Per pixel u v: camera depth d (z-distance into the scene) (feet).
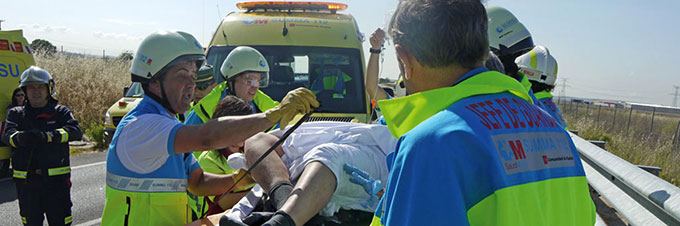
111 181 6.88
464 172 3.48
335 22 19.39
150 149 6.38
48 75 14.85
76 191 21.03
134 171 6.66
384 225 3.85
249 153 6.41
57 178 14.38
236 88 12.17
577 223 4.11
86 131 35.60
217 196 8.58
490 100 3.97
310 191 5.34
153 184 6.70
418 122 4.05
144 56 6.73
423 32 4.00
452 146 3.49
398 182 3.64
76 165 26.43
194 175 7.89
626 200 9.08
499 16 8.70
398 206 3.59
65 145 14.71
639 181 7.96
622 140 33.40
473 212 3.53
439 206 3.42
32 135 13.65
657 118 64.03
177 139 6.25
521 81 8.57
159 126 6.36
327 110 17.57
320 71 18.29
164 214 6.82
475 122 3.63
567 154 4.22
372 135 6.68
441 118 3.72
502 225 3.46
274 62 18.24
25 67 22.77
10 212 18.17
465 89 3.90
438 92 3.97
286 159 6.48
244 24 18.93
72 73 41.55
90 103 39.55
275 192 5.67
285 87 18.17
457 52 3.97
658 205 6.83
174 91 6.91
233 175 7.52
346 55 18.62
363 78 18.37
